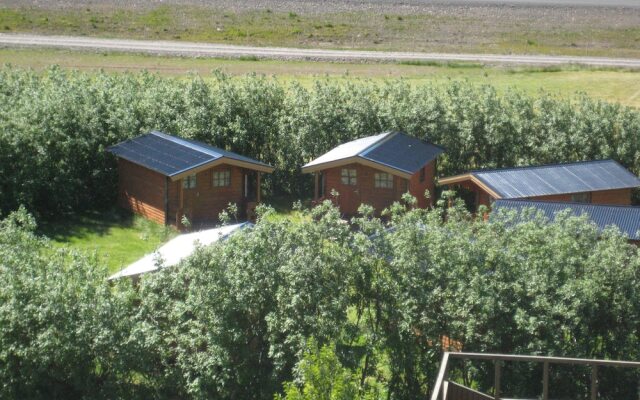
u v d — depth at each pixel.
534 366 24.64
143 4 96.50
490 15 98.81
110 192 46.09
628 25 96.38
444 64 76.62
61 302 24.86
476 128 49.28
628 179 44.03
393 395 25.91
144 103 48.84
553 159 49.03
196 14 94.38
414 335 25.53
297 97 50.12
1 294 25.06
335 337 24.89
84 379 24.72
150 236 42.56
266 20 93.50
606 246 26.94
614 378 25.34
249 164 45.06
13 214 29.98
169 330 25.41
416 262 25.73
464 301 24.83
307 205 48.03
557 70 75.56
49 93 47.59
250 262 25.45
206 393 24.36
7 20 87.88
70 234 42.19
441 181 44.56
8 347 24.36
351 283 26.27
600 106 50.47
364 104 49.88
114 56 75.56
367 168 44.97
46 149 43.34
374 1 101.75
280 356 24.28
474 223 28.12
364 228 27.19
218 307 24.83
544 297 24.64
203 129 48.59
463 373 24.92
